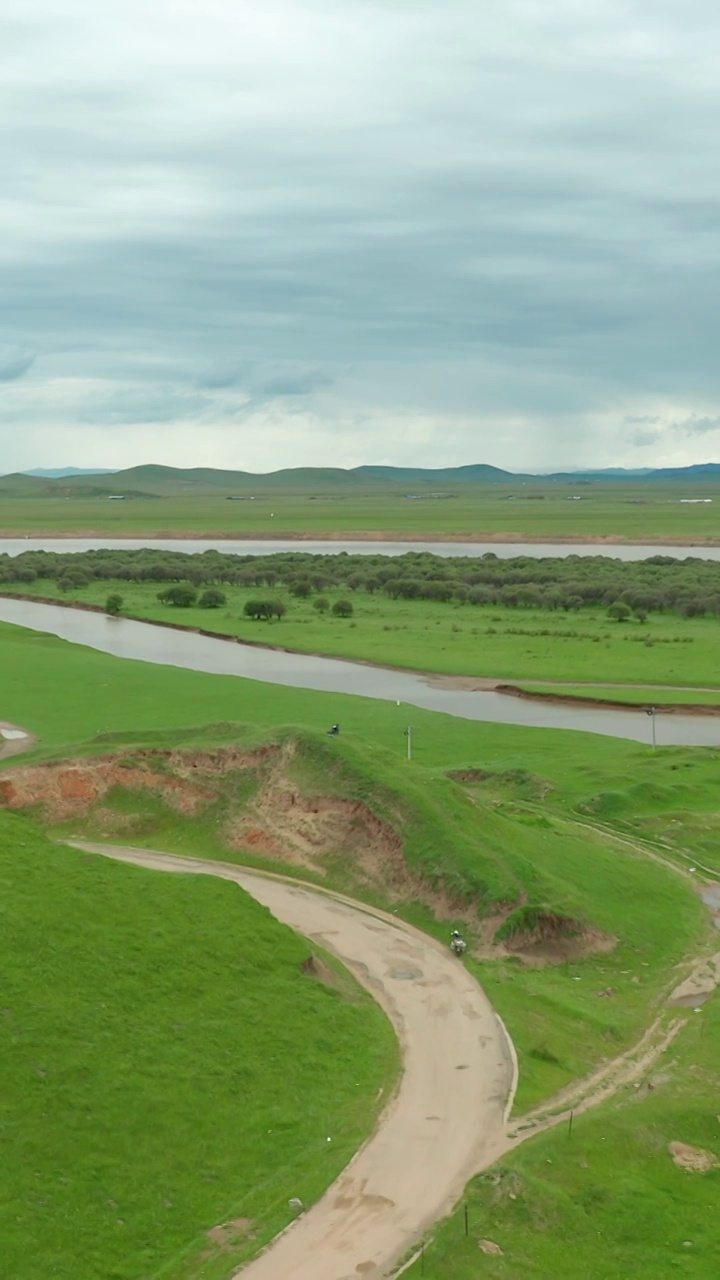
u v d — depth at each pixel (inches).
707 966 2204.7
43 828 2694.4
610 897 2416.3
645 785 3198.8
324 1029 1765.5
